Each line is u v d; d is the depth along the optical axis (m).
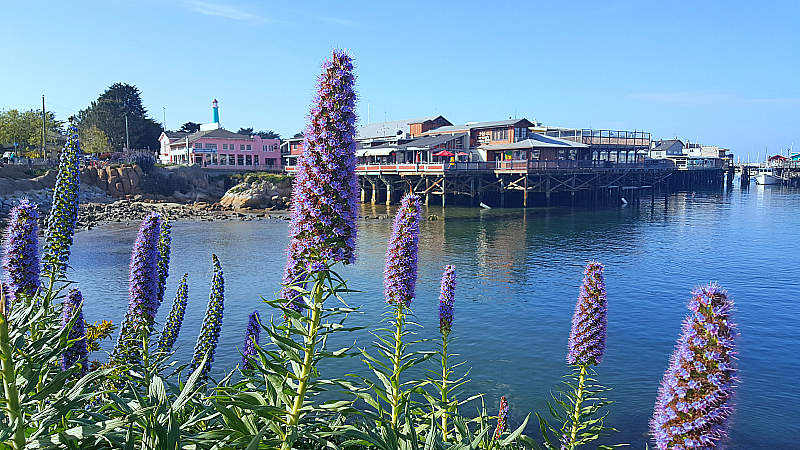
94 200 79.31
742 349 22.16
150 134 126.12
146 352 7.39
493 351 22.05
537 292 31.58
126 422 5.33
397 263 7.62
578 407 8.80
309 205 5.45
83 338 7.20
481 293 31.36
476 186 84.62
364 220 70.25
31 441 4.73
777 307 28.14
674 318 26.47
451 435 8.33
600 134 95.50
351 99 5.61
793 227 58.88
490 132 92.31
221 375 17.94
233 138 115.38
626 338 23.58
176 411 5.60
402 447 6.12
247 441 5.19
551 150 86.00
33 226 7.18
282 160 122.69
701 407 3.97
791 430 15.92
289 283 6.16
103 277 34.59
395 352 7.70
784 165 152.00
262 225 64.06
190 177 93.44
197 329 23.36
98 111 119.31
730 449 14.85
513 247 47.62
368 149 95.19
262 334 19.16
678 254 43.44
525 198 80.00
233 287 32.50
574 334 8.52
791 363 20.75
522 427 7.15
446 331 9.33
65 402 5.09
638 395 18.12
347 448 6.06
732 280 34.25
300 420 5.71
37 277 7.16
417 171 82.75
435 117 109.06
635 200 96.56
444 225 62.66
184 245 48.75
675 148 145.75
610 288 32.44
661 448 4.20
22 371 4.85
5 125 97.00
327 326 5.54
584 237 53.28
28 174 76.44
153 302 7.41
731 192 124.12
